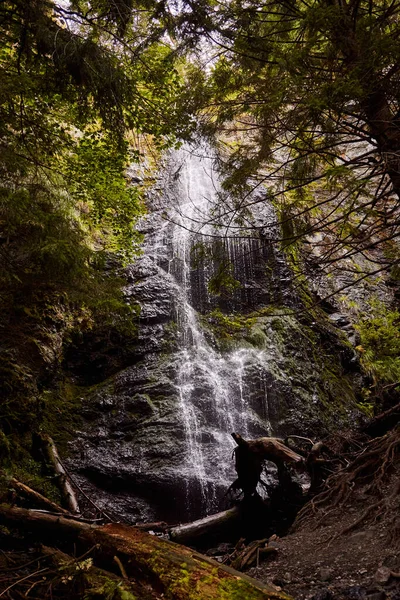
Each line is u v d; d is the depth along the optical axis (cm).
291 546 437
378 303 1365
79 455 837
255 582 282
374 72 371
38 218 529
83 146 714
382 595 292
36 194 584
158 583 290
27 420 749
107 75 530
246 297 1171
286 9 500
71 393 941
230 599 265
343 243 447
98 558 327
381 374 1207
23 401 756
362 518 434
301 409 989
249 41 452
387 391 1098
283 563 399
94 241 1132
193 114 477
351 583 325
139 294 1101
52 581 312
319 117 387
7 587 311
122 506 790
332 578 342
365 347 1265
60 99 618
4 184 562
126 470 821
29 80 471
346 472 557
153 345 1032
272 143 440
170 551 310
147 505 801
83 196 772
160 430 880
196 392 946
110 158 732
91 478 814
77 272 550
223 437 899
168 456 844
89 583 299
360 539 398
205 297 1164
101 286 595
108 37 589
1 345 805
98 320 1001
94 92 556
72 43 504
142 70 607
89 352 996
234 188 475
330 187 406
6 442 660
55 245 516
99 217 818
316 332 1191
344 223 422
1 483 529
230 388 970
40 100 628
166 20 499
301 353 1105
